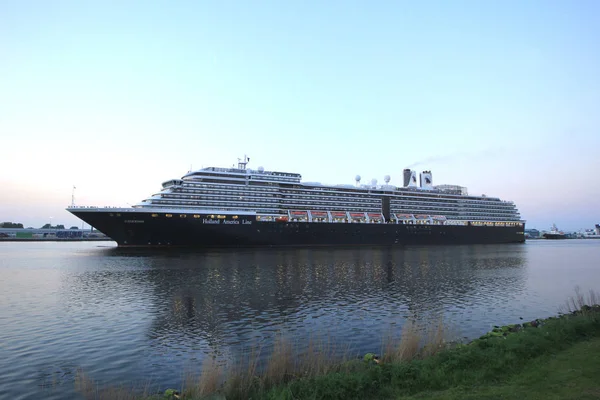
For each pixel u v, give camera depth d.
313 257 78.75
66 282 47.06
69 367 20.12
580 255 97.81
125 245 96.06
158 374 19.11
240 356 21.23
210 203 100.88
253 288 42.31
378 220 126.00
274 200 109.81
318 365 15.30
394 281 47.78
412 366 14.70
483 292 40.94
